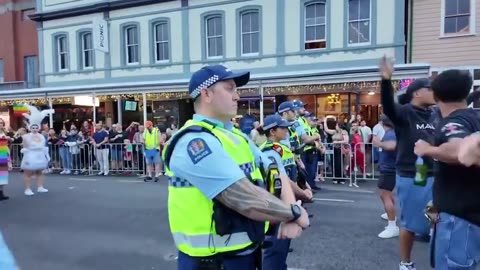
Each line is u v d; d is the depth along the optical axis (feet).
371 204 26.81
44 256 17.98
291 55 58.08
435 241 9.02
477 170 8.14
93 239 20.39
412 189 13.53
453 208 8.43
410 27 51.88
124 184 37.63
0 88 86.28
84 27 73.05
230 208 6.41
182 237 6.85
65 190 34.83
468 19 49.19
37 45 86.22
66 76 75.31
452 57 50.08
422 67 44.11
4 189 35.73
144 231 21.65
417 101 13.71
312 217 23.45
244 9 60.54
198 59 64.13
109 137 46.44
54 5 75.66
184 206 6.70
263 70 59.82
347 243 18.84
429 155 8.22
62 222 23.88
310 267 15.99
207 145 6.32
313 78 49.21
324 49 56.08
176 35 65.62
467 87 8.79
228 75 6.97
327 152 36.40
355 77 47.01
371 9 53.36
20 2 87.35
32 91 67.00
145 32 67.77
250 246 6.79
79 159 47.01
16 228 22.71
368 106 54.49
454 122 8.23
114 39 70.33
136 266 16.57
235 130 7.44
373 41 53.47
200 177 6.30
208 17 63.26
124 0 68.03
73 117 72.84
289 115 22.08
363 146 36.70
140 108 67.00
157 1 66.23
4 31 88.84
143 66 68.13
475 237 8.30
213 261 6.66
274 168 7.55
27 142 33.01
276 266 12.26
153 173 41.47
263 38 59.67
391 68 12.97
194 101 7.18
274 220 6.26
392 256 17.01
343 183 35.42
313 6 56.80
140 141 45.01
